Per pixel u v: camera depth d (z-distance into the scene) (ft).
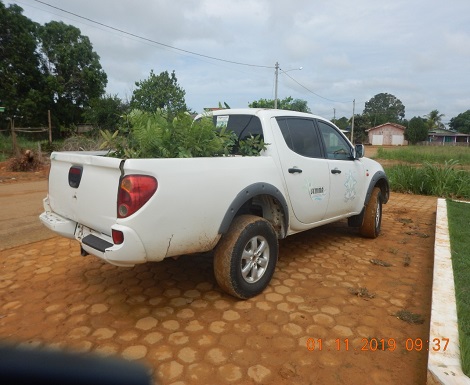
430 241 17.65
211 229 9.93
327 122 15.61
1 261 14.07
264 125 12.44
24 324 9.62
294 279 12.75
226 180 10.24
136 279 12.52
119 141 10.78
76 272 13.05
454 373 6.86
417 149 112.37
